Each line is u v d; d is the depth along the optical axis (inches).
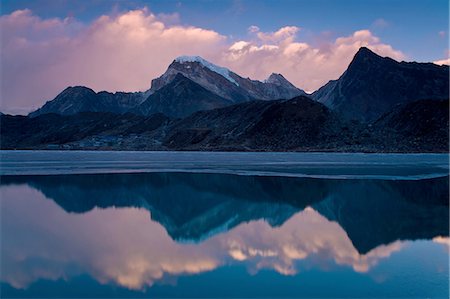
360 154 5467.5
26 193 1384.1
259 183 1700.3
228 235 813.9
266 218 980.6
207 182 1740.9
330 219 966.4
